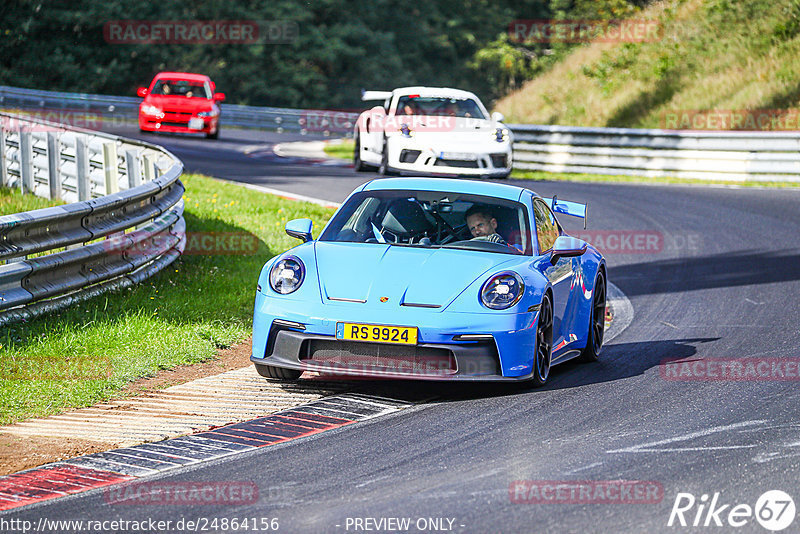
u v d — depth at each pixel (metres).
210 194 54.16
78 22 166.62
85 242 29.78
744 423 20.25
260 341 23.06
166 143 93.44
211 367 25.62
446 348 21.91
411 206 26.06
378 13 194.88
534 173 82.50
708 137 77.56
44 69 163.88
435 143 60.59
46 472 17.19
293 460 17.83
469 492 15.99
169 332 27.80
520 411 21.33
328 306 22.39
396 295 22.48
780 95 92.75
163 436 19.39
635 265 44.84
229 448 18.64
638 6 147.00
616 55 115.38
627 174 80.50
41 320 27.14
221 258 39.47
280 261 23.91
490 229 25.50
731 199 65.19
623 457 17.89
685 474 16.94
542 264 24.70
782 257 45.84
